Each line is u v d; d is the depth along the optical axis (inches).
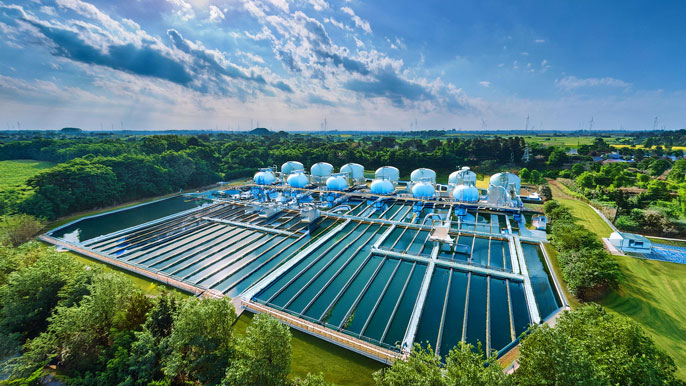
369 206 2500.0
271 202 2524.6
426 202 2384.4
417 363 550.9
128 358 711.7
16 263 1100.5
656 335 891.4
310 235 1877.5
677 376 733.3
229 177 3730.3
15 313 892.6
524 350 568.7
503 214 2207.2
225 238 1850.4
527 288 1220.5
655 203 2108.8
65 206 2119.8
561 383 467.8
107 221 2215.8
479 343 560.1
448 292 1249.4
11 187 2309.3
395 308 1159.6
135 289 984.3
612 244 1501.0
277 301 1203.9
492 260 1492.4
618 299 1072.2
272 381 599.8
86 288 944.9
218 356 698.2
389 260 1557.6
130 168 2726.4
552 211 1873.8
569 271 1144.8
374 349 868.0
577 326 642.8
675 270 1253.1
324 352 889.5
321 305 1190.9
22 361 714.8
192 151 3587.6
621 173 2827.3
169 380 663.1
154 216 2348.7
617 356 531.5
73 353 750.5
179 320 721.0
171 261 1544.0
